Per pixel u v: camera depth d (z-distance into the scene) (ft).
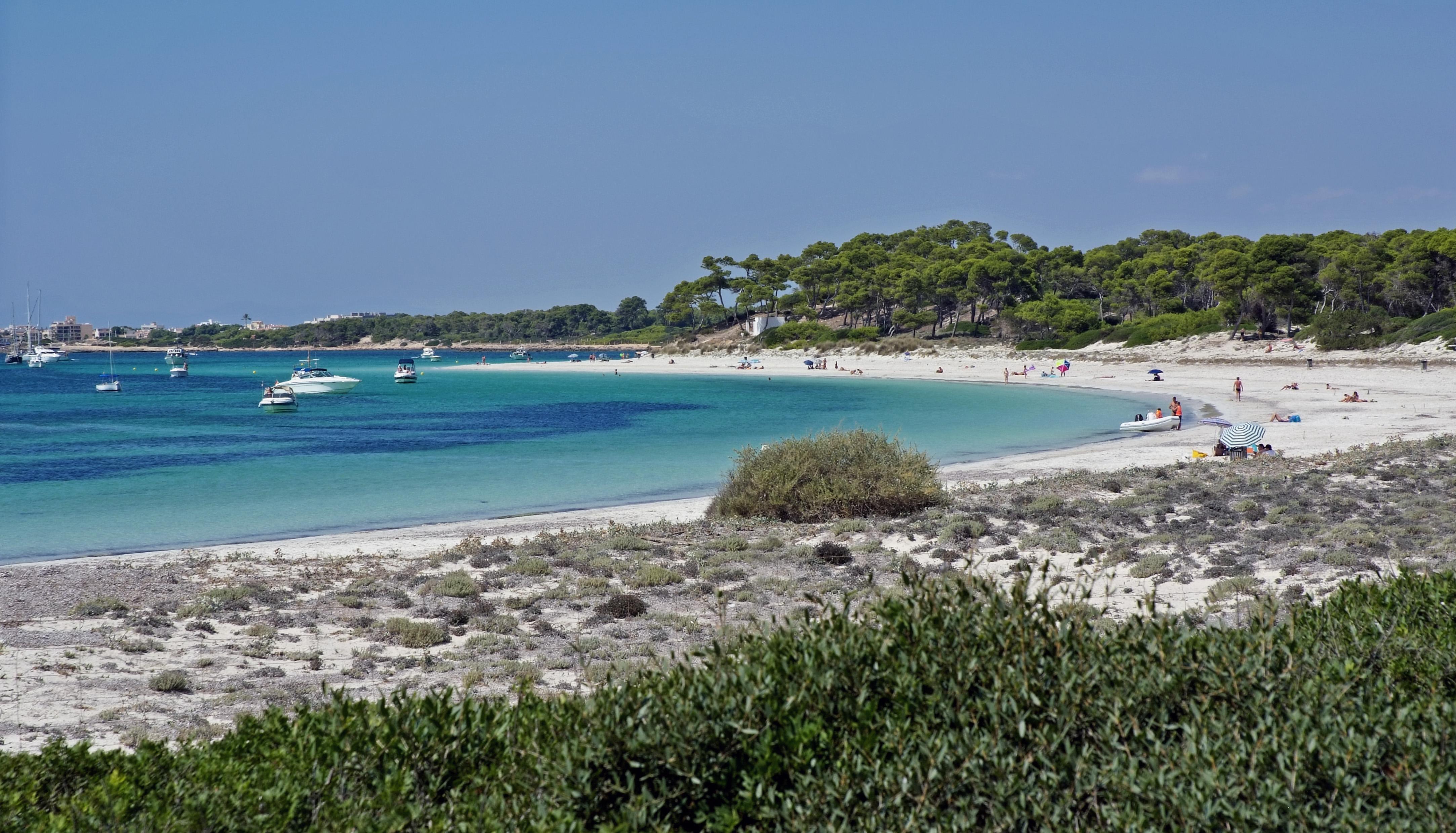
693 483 117.60
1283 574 52.44
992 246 552.00
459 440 180.65
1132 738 16.56
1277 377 269.23
